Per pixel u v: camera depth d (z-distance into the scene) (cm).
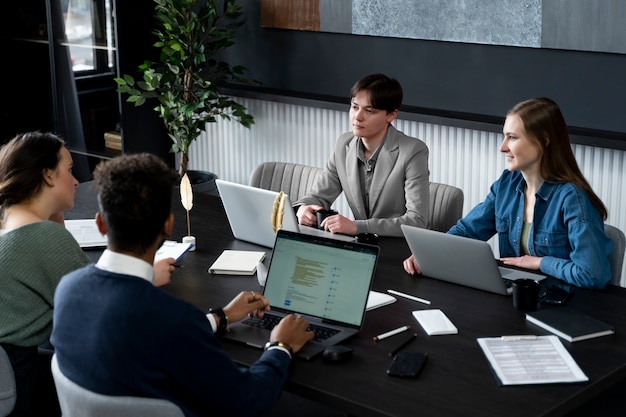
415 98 516
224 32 558
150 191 211
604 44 434
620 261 320
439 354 250
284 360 236
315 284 272
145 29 602
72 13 602
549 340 256
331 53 546
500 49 475
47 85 629
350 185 397
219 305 288
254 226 343
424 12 495
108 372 208
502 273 311
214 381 211
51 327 278
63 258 273
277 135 579
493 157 482
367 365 243
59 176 286
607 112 445
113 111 616
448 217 388
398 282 306
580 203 309
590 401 248
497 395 225
